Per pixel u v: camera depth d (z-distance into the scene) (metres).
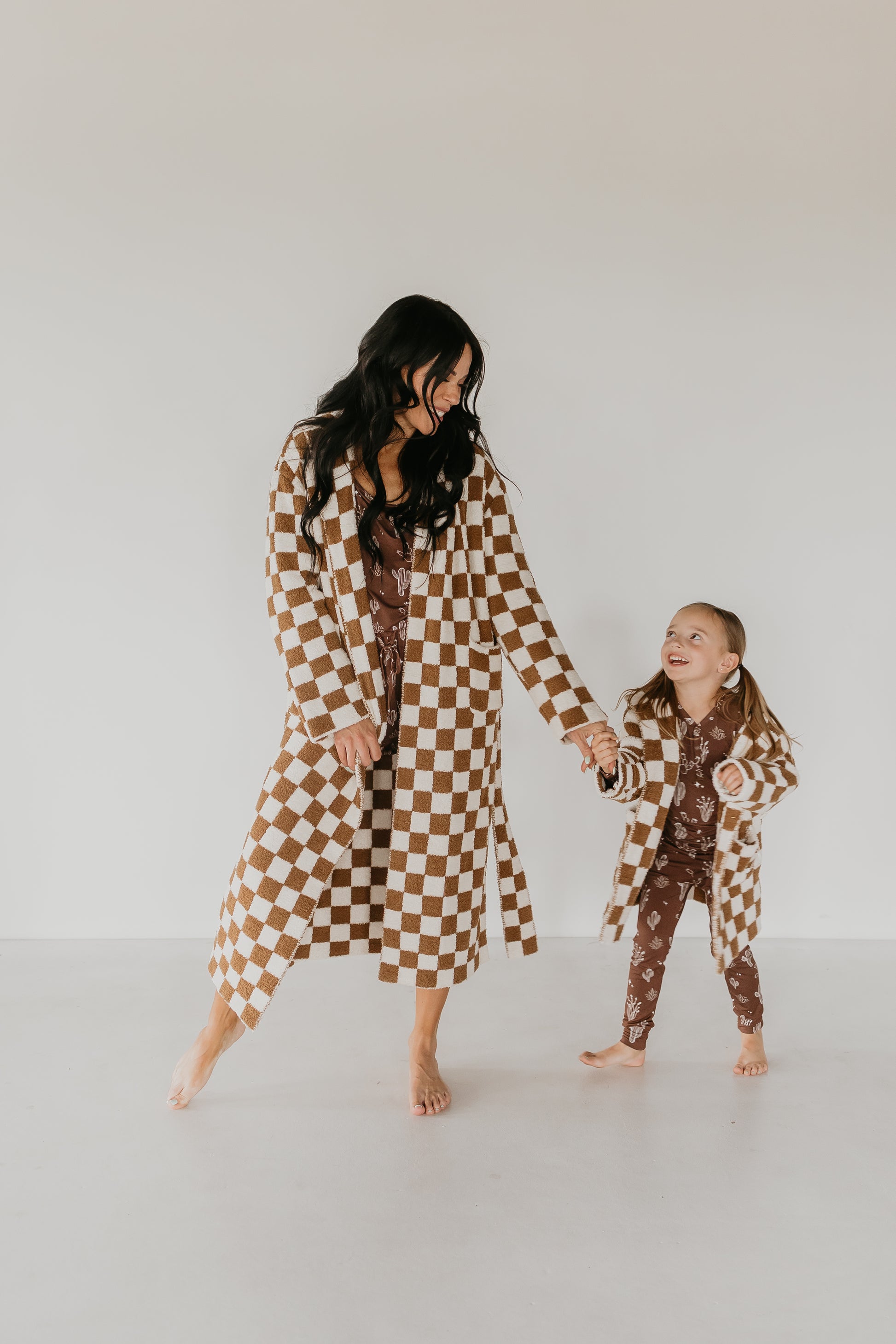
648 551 2.34
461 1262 1.21
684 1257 1.24
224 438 2.27
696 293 2.30
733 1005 1.87
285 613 1.50
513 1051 1.85
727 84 2.28
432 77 2.24
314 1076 1.72
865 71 2.28
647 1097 1.67
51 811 2.32
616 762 1.65
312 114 2.23
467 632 1.56
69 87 2.21
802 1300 1.16
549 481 2.32
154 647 2.30
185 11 2.21
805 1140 1.54
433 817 1.53
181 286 2.24
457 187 2.26
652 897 1.81
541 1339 1.08
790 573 2.36
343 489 1.53
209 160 2.23
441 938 1.54
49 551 2.27
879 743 2.40
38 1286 1.15
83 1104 1.60
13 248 2.21
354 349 2.27
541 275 2.28
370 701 1.53
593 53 2.25
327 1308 1.13
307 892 1.53
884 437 2.34
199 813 2.34
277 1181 1.39
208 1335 1.08
